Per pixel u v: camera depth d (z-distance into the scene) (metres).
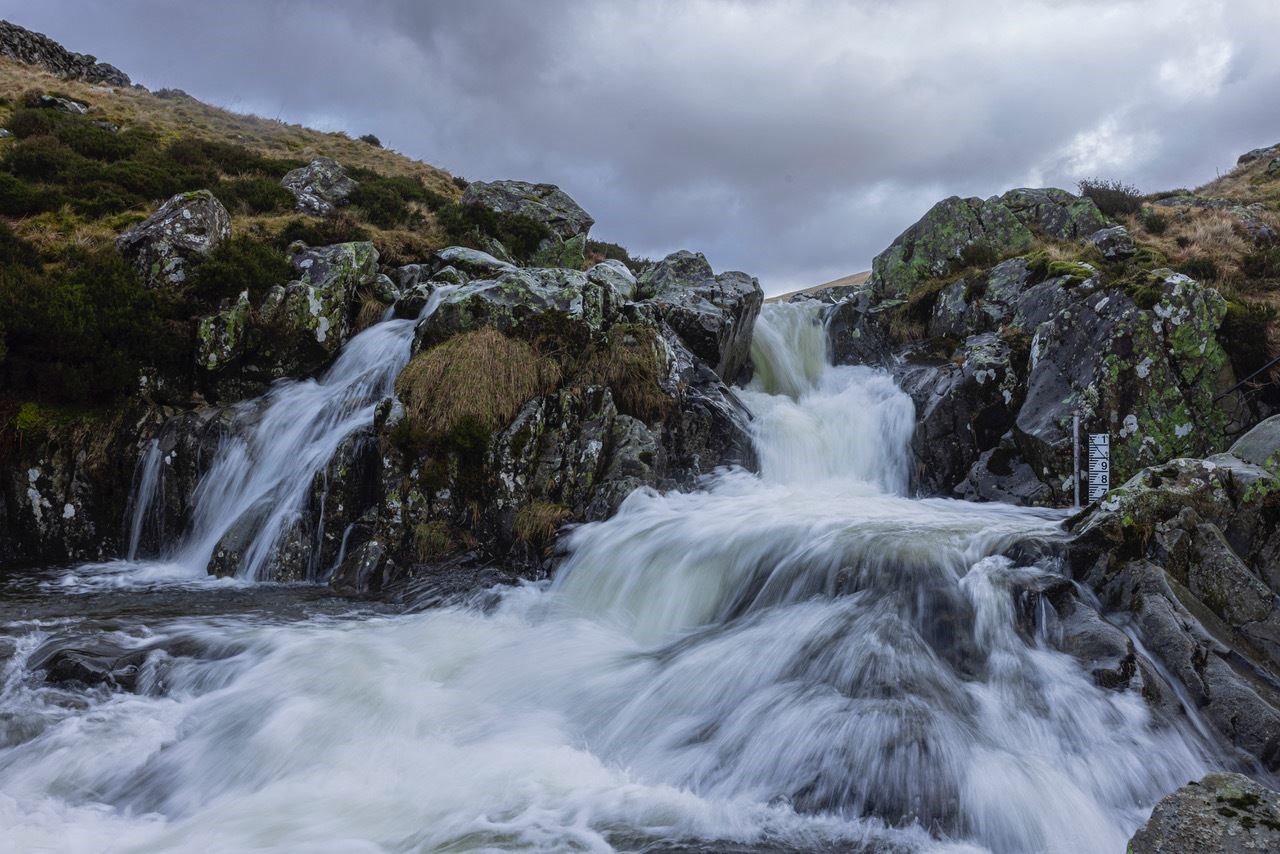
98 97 34.16
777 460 15.82
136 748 6.91
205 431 13.91
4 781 6.40
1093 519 9.42
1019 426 14.88
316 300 15.78
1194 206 28.86
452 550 12.05
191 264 15.88
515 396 13.07
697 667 8.20
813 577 9.27
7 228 17.02
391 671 8.42
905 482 16.20
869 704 6.86
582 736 7.46
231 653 8.65
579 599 10.69
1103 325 14.62
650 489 12.49
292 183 23.80
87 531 13.52
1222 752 6.79
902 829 5.81
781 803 6.19
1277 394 14.56
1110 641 7.57
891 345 21.47
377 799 6.22
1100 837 5.79
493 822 5.88
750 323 20.48
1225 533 9.21
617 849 5.49
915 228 23.34
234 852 5.46
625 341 14.46
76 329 13.59
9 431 13.25
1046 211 24.30
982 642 8.02
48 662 7.96
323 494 12.48
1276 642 8.05
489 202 25.89
